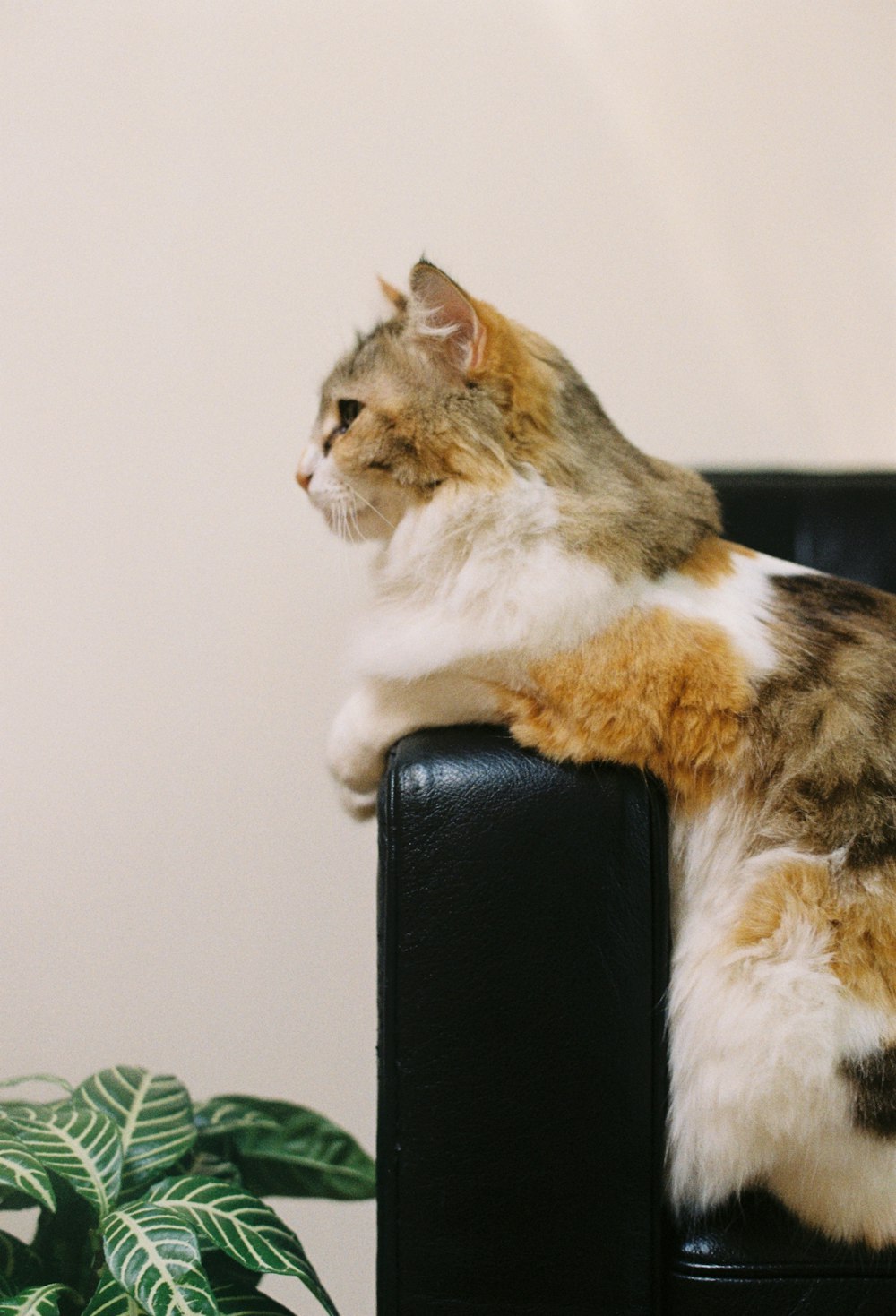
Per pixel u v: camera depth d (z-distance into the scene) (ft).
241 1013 5.24
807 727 2.93
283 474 5.22
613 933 2.46
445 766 2.55
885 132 5.41
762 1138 2.67
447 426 3.26
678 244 5.41
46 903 5.18
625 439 3.58
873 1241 2.58
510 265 5.37
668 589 3.10
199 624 5.22
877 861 2.80
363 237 5.28
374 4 5.28
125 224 5.18
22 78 5.14
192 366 5.21
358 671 3.33
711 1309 2.44
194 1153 4.84
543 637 2.95
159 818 5.21
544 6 5.34
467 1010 2.44
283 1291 5.04
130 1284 3.57
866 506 4.27
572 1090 2.43
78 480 5.18
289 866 5.23
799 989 2.71
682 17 5.37
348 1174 4.88
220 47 5.22
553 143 5.36
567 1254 2.41
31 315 5.16
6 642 5.16
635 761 2.70
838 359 5.45
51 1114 4.37
